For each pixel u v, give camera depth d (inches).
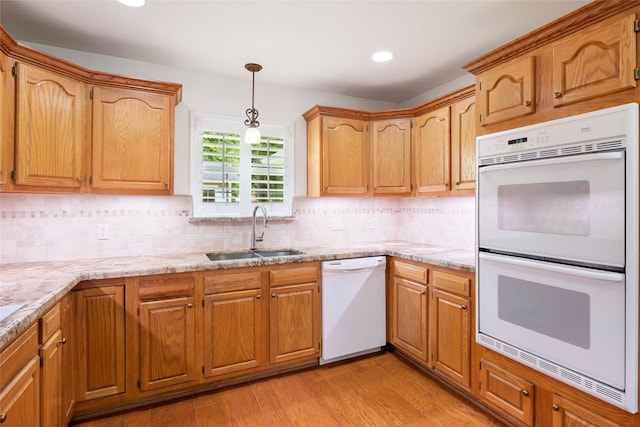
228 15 78.5
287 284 101.1
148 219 105.2
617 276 54.8
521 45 69.8
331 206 133.4
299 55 99.4
